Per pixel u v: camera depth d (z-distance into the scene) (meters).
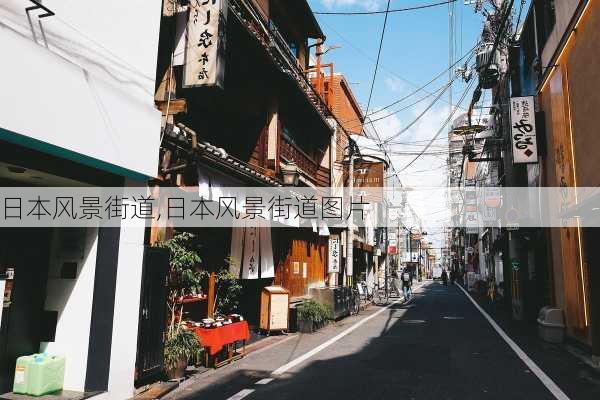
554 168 11.84
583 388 6.90
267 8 14.37
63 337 6.29
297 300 15.10
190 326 8.11
